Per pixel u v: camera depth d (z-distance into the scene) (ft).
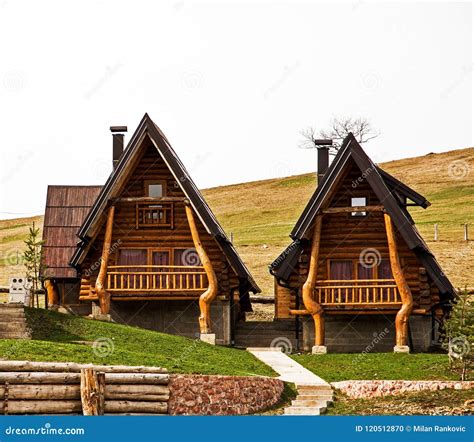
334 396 108.27
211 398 98.17
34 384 91.40
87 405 91.56
